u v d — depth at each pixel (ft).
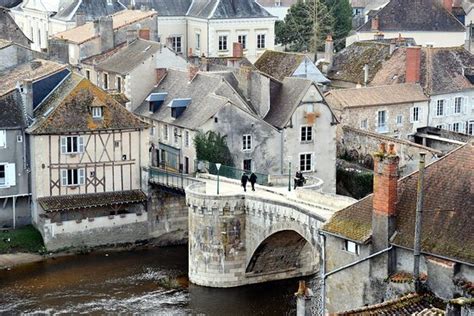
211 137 280.92
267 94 298.97
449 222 157.79
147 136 281.74
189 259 250.98
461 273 152.05
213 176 272.10
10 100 273.33
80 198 273.54
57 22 427.74
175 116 296.30
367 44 383.65
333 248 177.17
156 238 283.79
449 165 165.78
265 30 435.12
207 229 244.22
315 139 297.94
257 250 241.96
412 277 157.69
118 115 278.67
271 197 236.63
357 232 170.50
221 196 241.55
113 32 361.30
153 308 229.25
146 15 380.37
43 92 283.79
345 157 319.27
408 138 339.57
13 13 485.56
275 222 231.09
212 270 245.45
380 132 332.80
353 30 529.45
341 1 513.04
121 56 339.16
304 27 497.46
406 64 351.67
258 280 249.34
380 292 165.58
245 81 305.32
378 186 164.66
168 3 435.53
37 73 293.02
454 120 353.51
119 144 278.26
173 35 435.94
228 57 386.32
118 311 226.58
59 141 270.46
